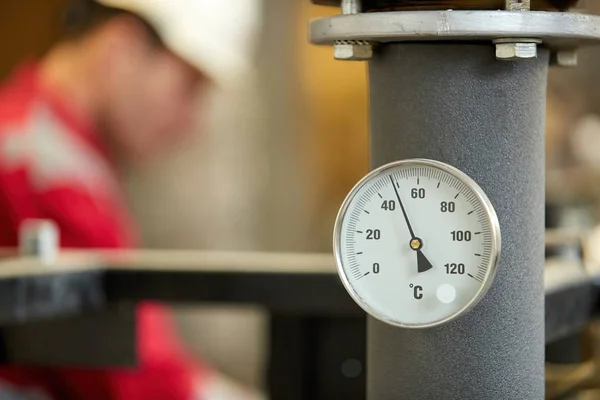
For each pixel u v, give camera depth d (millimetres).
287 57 5859
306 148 5902
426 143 1632
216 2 5625
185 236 5621
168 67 5441
